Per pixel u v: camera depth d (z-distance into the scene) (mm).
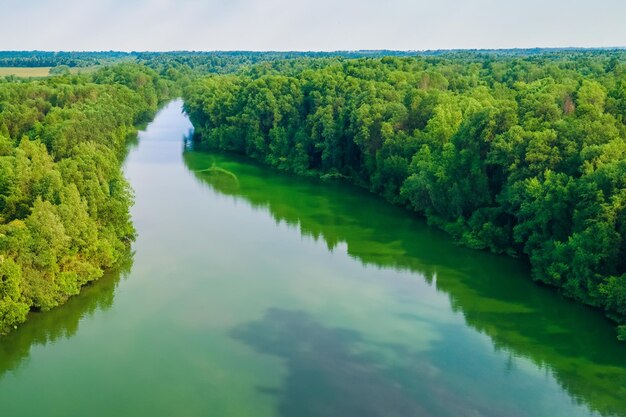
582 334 61375
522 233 78438
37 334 60625
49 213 63688
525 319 64562
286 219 100125
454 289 72062
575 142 75750
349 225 97000
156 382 52719
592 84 91125
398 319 64375
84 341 59344
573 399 50594
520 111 87688
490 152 85625
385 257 82438
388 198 112438
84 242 68812
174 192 116375
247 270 77125
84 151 88875
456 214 93125
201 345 58719
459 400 50344
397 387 52062
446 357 56969
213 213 102812
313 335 60844
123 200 80750
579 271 67188
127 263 78188
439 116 104812
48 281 63875
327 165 136500
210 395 50844
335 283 73500
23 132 118375
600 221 65250
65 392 51219
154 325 62625
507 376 53875
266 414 48312
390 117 117562
